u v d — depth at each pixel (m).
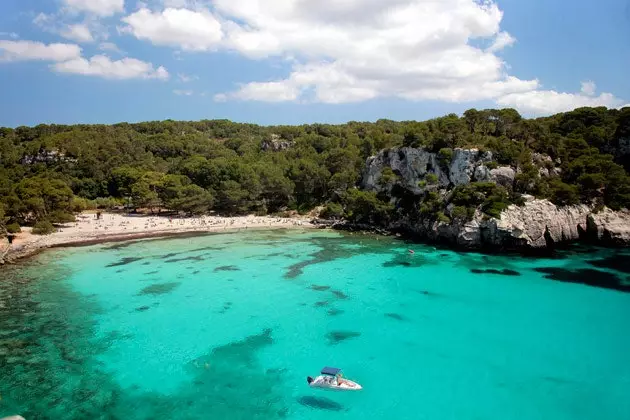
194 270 86.69
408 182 126.81
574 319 63.81
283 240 115.69
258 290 75.44
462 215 105.31
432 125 132.38
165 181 149.00
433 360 51.94
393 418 41.12
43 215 121.12
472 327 61.06
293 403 43.34
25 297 70.75
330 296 73.06
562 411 42.28
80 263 90.75
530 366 50.59
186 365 50.22
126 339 56.38
